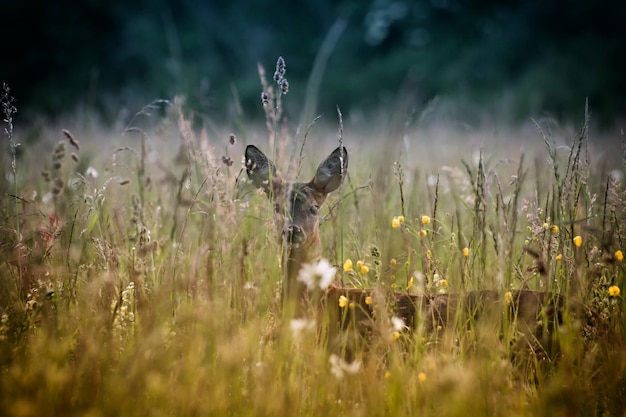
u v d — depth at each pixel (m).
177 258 10.05
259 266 9.70
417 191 13.71
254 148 11.24
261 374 8.08
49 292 9.20
